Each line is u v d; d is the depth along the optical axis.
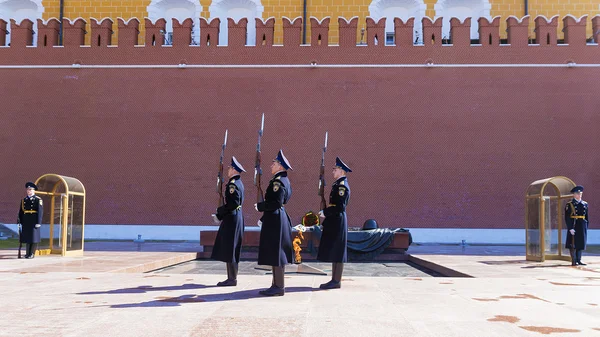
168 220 19.67
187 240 19.45
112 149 20.02
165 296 5.53
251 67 20.20
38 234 11.28
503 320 4.29
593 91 19.61
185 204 19.73
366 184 19.56
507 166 19.44
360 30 24.02
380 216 19.44
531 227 11.63
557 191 12.26
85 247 15.34
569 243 10.46
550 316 4.48
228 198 6.46
